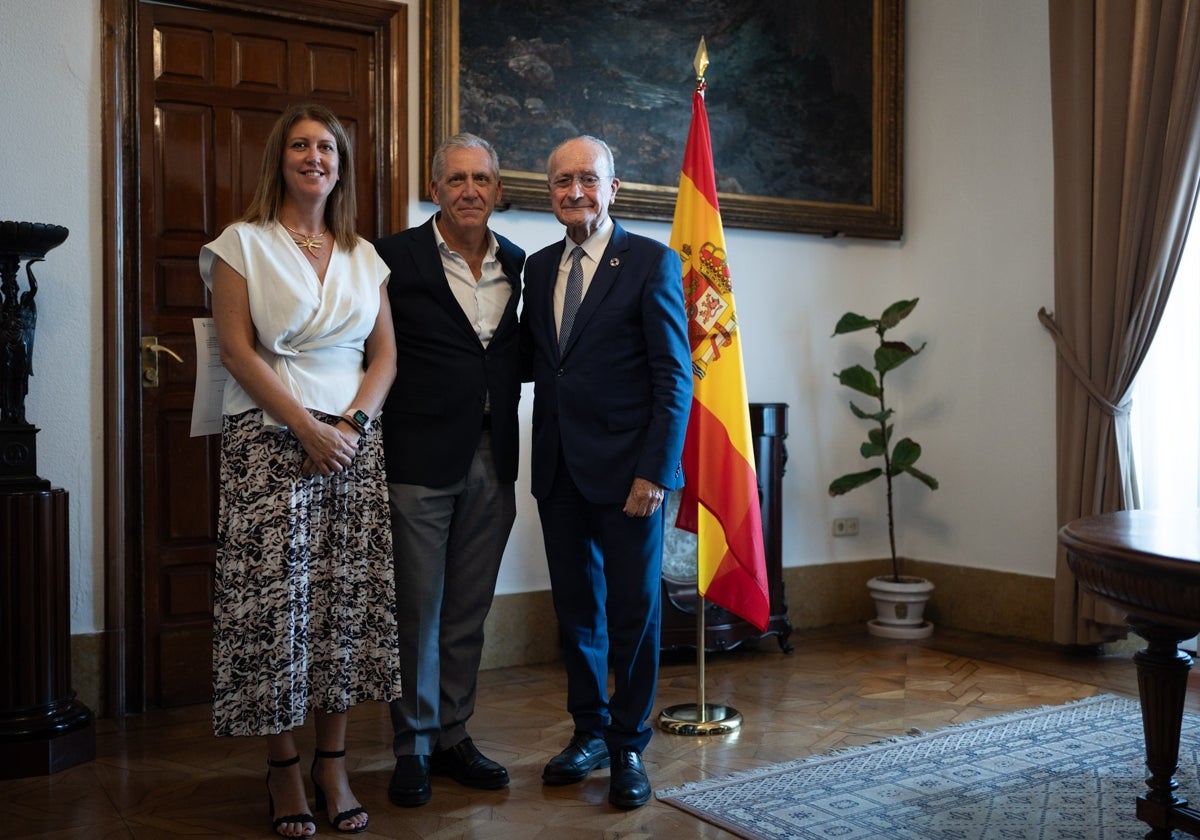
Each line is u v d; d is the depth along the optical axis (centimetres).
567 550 299
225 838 262
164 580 398
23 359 332
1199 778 294
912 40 551
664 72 488
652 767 316
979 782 297
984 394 513
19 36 369
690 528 354
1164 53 420
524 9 454
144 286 394
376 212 430
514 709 381
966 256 523
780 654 468
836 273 539
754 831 262
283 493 254
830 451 536
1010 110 501
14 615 316
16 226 321
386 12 427
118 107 383
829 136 529
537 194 455
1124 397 437
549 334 294
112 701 381
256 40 410
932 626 513
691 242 351
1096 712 369
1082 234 449
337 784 269
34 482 327
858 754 324
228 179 406
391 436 286
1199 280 436
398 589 286
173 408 400
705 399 345
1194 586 171
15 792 299
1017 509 498
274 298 255
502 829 267
